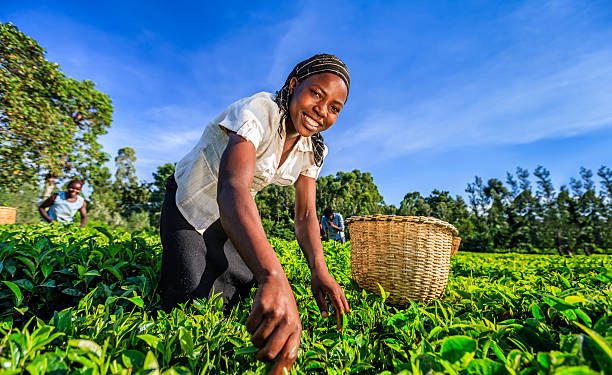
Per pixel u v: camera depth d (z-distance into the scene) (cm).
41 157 1245
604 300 161
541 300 164
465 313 173
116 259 204
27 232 300
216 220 192
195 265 182
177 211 188
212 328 122
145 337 93
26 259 182
